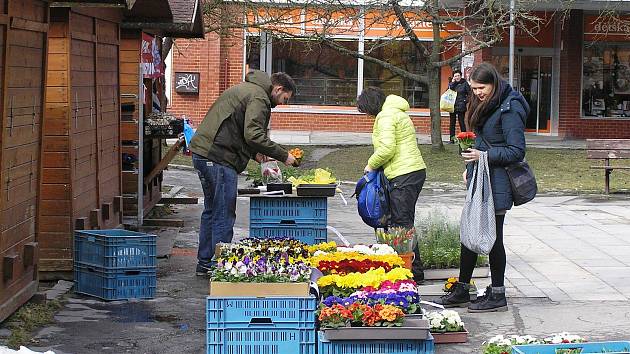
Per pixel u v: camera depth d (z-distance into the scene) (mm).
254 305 6344
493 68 8547
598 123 31172
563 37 30859
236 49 31172
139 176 12617
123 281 8922
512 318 8461
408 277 7121
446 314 7664
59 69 9273
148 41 13484
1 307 7508
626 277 10266
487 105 8500
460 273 8844
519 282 9984
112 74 11250
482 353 6859
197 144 9883
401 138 9625
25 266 8180
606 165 18672
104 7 9906
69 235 9391
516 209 16031
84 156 9898
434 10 23688
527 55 31125
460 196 18266
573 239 12789
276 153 9820
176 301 8961
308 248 7949
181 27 12312
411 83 31453
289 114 31734
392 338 6094
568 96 31000
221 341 6332
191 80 31125
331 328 6121
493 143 8547
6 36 7430
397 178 9570
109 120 11062
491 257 8688
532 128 31703
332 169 22516
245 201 16688
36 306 8352
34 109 8312
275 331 6359
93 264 8992
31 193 8312
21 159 7988
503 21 25078
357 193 9719
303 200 9898
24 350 6297
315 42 28422
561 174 21578
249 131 9688
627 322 8328
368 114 9781
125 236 8969
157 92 15367
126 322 8109
